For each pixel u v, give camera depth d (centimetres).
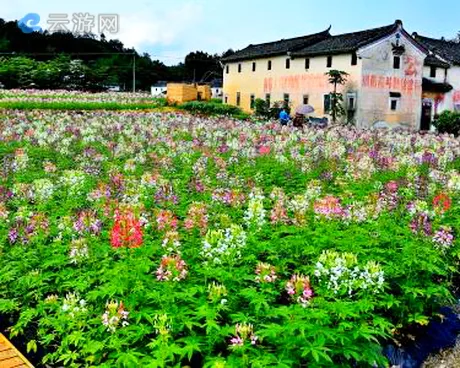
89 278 716
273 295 705
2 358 620
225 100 5866
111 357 586
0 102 4303
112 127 2525
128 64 12494
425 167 1641
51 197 1164
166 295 632
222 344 625
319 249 827
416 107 4503
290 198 1318
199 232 863
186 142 2058
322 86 4506
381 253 827
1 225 934
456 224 1008
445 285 859
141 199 1106
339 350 590
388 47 4262
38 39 11938
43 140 1997
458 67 4972
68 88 7325
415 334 787
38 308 693
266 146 1994
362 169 1517
